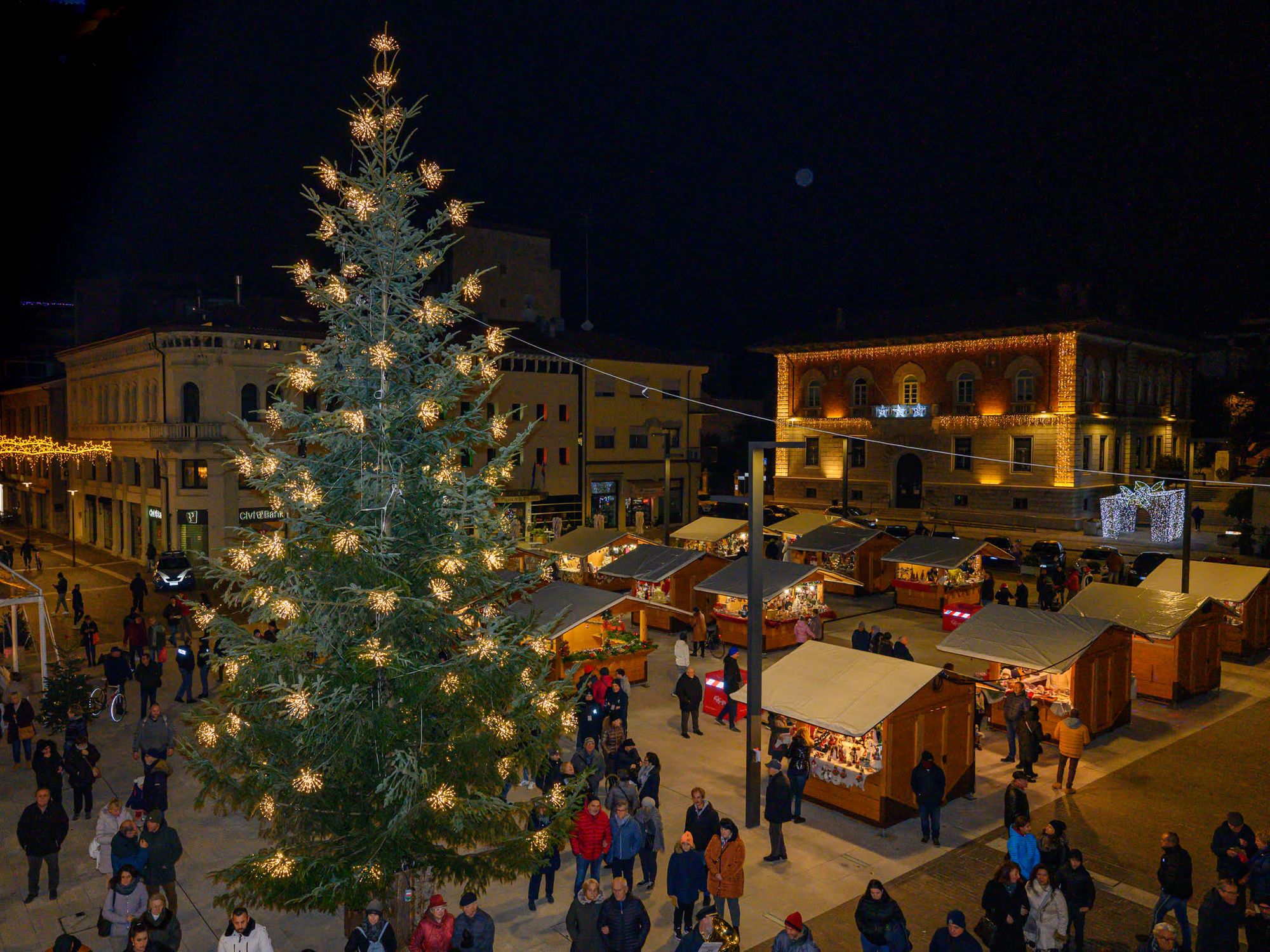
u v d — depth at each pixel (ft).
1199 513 180.96
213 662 34.81
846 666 55.21
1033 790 56.34
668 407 194.70
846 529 122.21
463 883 44.01
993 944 34.47
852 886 44.14
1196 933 36.32
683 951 33.76
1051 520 181.37
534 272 218.38
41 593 71.56
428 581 35.01
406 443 35.88
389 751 33.94
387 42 34.86
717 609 96.22
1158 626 70.95
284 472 34.99
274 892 33.14
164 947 30.58
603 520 165.48
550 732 37.14
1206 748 63.82
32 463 203.31
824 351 217.15
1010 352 187.11
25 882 43.86
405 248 36.73
